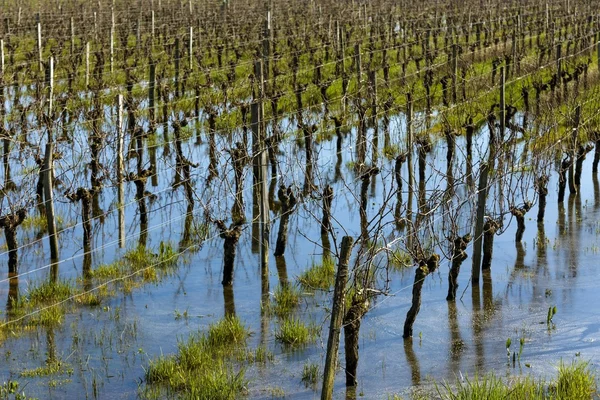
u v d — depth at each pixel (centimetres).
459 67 3716
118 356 1312
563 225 1992
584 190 2298
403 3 5900
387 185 2312
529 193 2202
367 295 1261
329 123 2825
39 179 2089
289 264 1769
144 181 2062
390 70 3719
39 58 3422
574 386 1112
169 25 4828
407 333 1373
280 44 4284
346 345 1187
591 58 3994
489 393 1084
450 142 2367
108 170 2147
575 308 1491
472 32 4797
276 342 1352
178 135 2428
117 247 1862
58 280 1623
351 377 1192
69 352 1324
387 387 1193
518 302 1528
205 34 4541
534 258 1767
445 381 1191
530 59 3919
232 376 1182
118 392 1189
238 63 3722
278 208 2098
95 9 5534
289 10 5459
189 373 1222
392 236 1923
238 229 1645
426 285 1631
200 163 2441
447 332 1398
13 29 4666
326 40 4234
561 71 3428
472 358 1290
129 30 4697
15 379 1229
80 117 2819
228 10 5462
